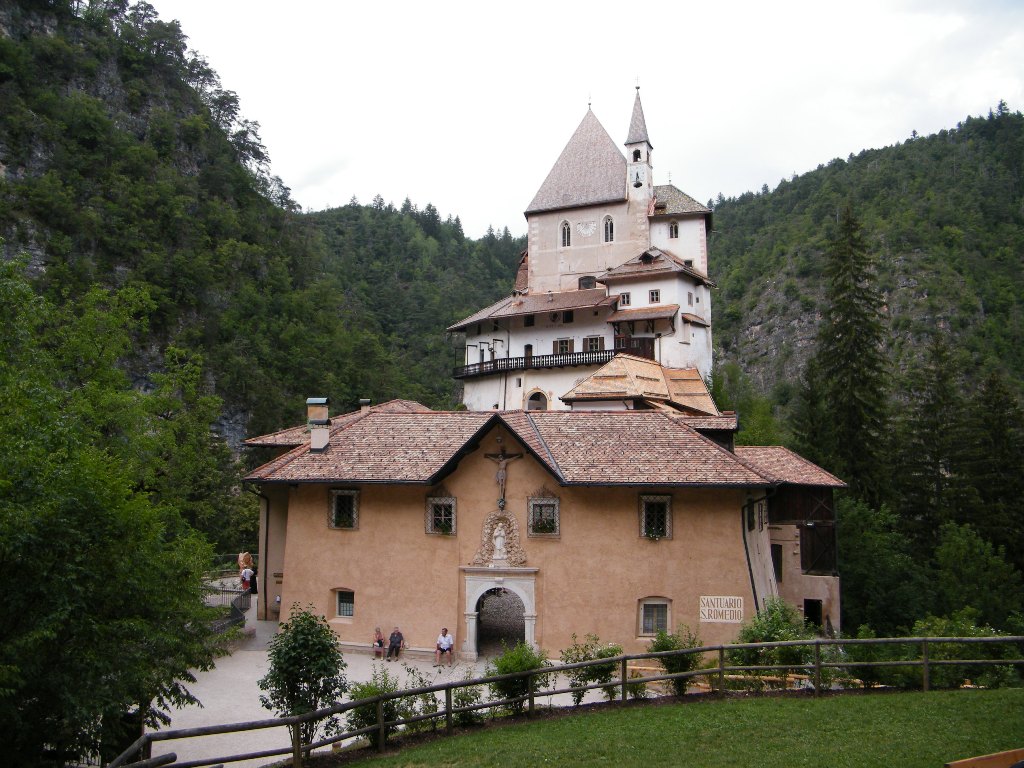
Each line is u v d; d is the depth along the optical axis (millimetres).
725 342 167000
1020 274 139125
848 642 16031
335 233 178750
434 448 28234
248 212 106875
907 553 50062
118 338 32062
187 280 84938
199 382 79500
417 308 144875
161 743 19062
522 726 15133
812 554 32500
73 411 24859
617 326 64500
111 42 102125
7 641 12195
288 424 86375
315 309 104375
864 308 55500
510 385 66938
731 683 17156
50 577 12703
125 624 13719
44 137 83562
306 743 14047
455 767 12859
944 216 152875
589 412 29094
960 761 10023
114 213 83750
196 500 46219
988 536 51906
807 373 60188
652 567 25594
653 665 23922
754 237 197000
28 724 12570
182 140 104625
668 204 72625
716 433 29312
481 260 188875
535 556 26438
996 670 16797
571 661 19609
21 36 91562
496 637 29359
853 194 181125
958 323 127875
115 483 14312
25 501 12906
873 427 54031
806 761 11852
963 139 189125
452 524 27188
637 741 13391
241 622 30469
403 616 27234
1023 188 164750
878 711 14258
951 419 58938
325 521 28500
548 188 76250
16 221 73500
